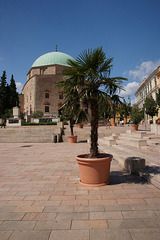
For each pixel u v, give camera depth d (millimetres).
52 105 50375
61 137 19953
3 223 2738
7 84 51750
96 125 4785
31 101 51062
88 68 4680
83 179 4566
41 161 8273
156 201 3438
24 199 3695
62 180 5055
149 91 44656
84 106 4992
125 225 2602
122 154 7996
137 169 5434
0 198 3771
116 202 3428
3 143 18875
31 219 2844
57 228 2564
